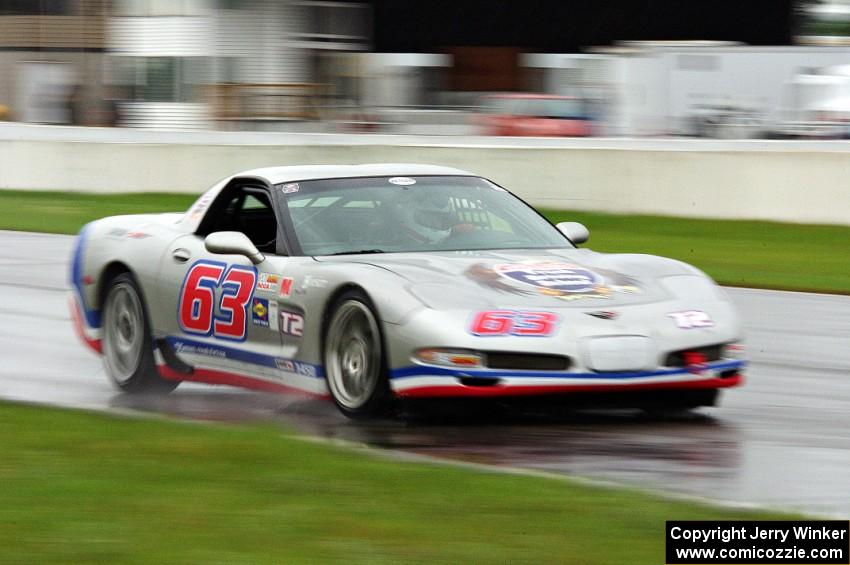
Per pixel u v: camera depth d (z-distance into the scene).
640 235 65.31
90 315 29.86
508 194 28.05
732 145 83.31
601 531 15.05
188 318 27.11
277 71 156.88
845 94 119.12
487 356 21.89
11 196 87.25
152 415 23.36
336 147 79.25
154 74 158.62
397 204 26.59
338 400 23.72
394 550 14.24
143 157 85.75
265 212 27.89
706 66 123.56
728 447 21.45
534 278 23.78
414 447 21.28
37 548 14.33
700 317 23.31
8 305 41.25
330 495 16.78
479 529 15.12
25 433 21.00
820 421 23.98
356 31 168.38
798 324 38.53
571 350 22.06
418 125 143.88
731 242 62.12
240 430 21.33
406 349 22.27
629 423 23.62
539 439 22.00
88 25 173.62
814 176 64.94
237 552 14.16
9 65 177.50
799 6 193.50
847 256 57.59
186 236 28.19
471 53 171.75
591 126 128.25
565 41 184.12
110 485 17.30
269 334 25.17
